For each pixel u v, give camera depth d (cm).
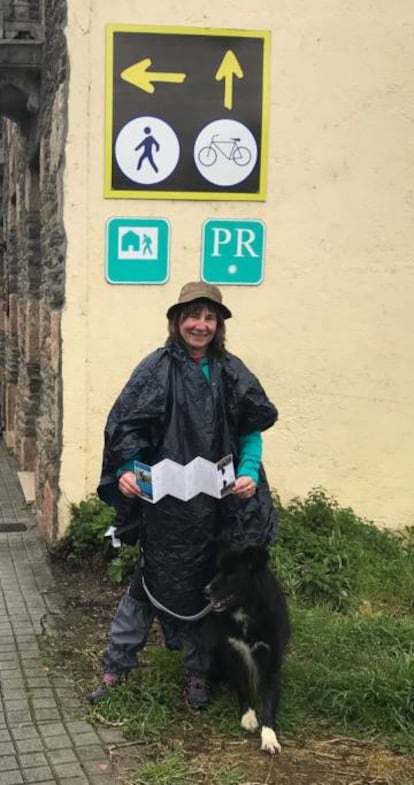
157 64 579
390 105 612
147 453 364
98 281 588
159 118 582
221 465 347
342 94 606
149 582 370
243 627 362
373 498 639
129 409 355
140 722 375
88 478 598
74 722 380
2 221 1288
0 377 1344
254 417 362
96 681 421
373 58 607
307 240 614
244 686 377
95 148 577
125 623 390
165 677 411
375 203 618
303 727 377
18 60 668
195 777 336
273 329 616
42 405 717
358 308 625
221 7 583
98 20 568
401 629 463
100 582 567
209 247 600
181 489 351
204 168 592
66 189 576
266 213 606
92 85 571
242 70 590
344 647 442
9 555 637
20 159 966
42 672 430
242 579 353
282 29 594
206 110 588
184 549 359
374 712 383
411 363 633
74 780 333
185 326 355
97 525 577
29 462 942
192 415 353
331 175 611
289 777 338
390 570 560
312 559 539
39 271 883
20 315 1012
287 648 380
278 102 599
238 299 610
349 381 629
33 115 756
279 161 604
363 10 602
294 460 628
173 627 379
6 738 364
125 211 586
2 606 524
